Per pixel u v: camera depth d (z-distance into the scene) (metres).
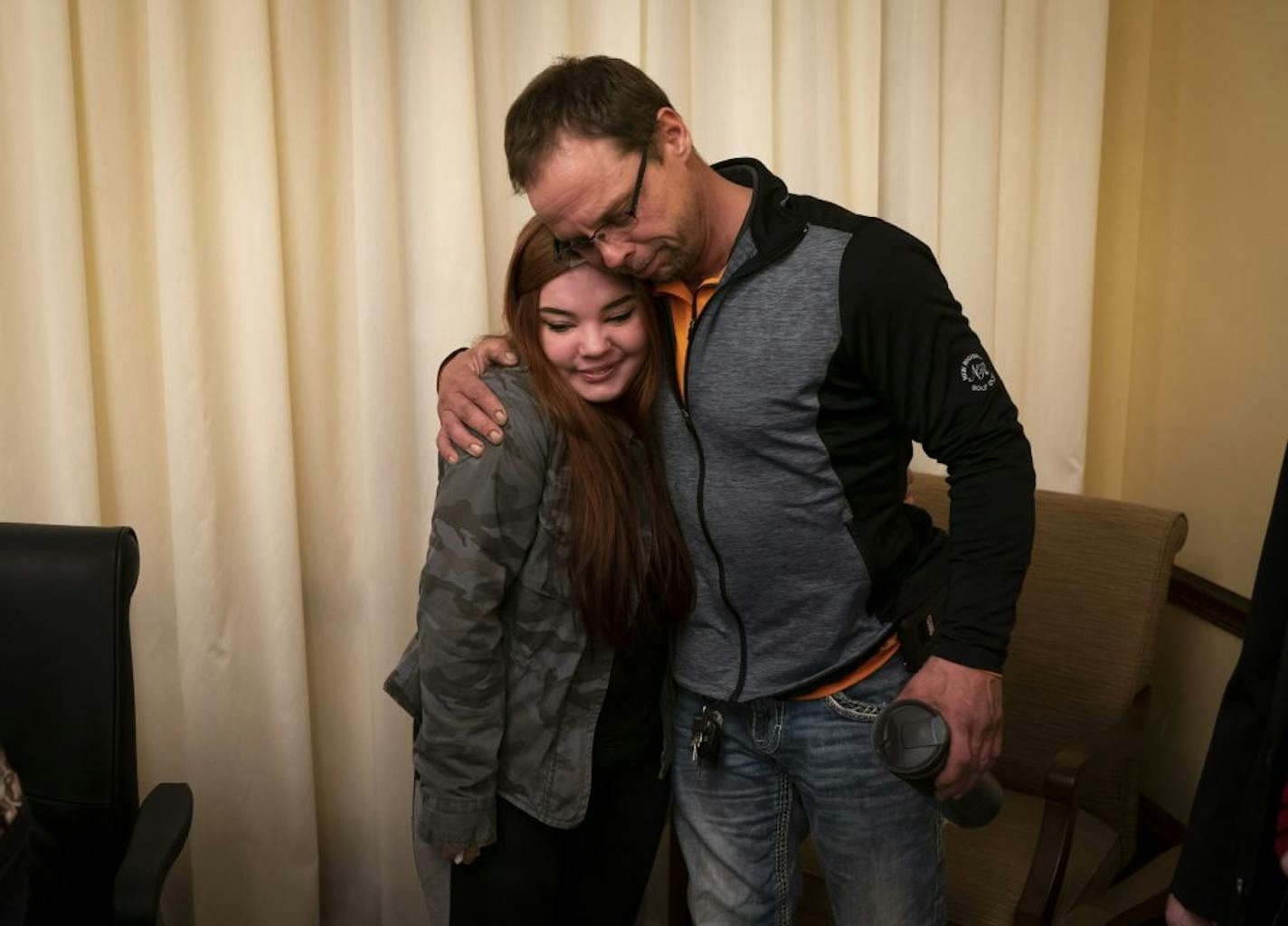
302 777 2.22
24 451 2.04
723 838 1.68
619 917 1.67
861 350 1.35
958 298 2.42
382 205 2.10
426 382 2.20
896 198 2.38
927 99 2.30
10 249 1.98
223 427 2.12
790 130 2.28
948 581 1.50
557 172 1.25
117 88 1.99
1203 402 2.43
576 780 1.50
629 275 1.35
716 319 1.38
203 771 2.19
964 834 1.98
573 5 2.19
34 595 1.51
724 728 1.63
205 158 2.06
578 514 1.40
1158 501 2.61
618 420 1.45
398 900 2.35
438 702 1.42
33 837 1.50
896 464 1.48
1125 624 2.05
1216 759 1.14
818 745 1.55
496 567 1.38
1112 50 2.58
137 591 2.17
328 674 2.33
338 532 2.28
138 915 1.37
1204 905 1.14
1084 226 2.44
